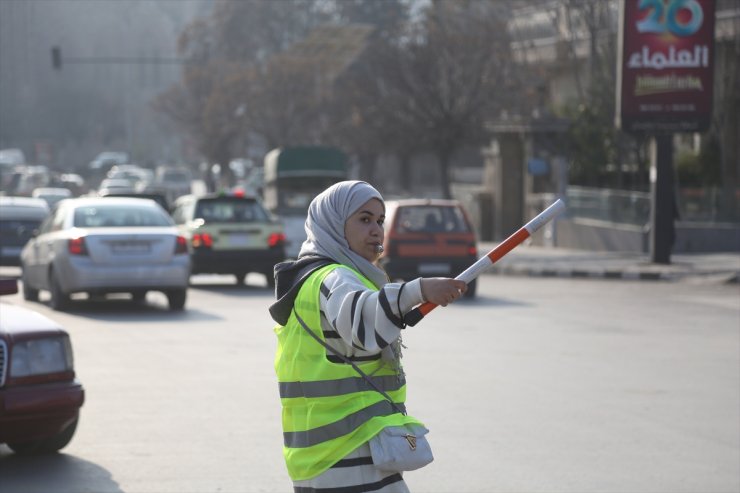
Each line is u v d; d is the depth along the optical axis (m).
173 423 23.25
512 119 94.62
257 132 163.00
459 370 29.92
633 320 41.88
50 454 20.72
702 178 90.50
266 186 100.50
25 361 19.30
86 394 26.42
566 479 18.81
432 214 54.12
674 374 29.36
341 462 9.69
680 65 63.22
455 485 18.41
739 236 76.94
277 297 10.12
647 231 76.44
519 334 37.72
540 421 23.38
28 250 49.94
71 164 167.50
